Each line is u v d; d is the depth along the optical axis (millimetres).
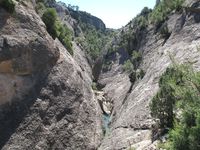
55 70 48000
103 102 74438
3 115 38156
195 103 23953
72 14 181000
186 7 70500
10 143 36531
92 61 127188
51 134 41000
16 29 43094
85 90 55594
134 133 42812
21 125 38719
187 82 25750
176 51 59062
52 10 56688
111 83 95125
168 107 36969
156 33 84500
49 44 48094
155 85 52688
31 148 37844
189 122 23312
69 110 45938
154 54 72438
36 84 43531
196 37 58938
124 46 112000
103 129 53406
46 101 43250
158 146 30547
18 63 41062
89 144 44656
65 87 47969
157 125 39406
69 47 67562
